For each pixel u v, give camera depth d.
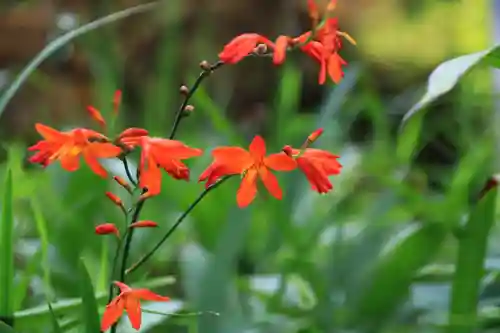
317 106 2.53
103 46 1.64
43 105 2.42
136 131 0.91
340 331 1.15
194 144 1.58
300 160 0.91
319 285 1.19
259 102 2.73
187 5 2.57
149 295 0.91
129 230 0.95
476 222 1.08
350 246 1.20
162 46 2.41
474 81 1.65
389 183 1.35
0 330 0.96
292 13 2.84
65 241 1.26
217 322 1.12
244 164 0.90
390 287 1.15
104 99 1.57
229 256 1.17
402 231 1.19
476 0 1.97
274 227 1.39
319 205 1.56
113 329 0.96
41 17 2.56
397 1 2.53
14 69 2.45
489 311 1.15
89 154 0.90
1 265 1.01
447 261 1.39
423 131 1.83
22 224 1.36
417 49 2.54
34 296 1.21
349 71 1.63
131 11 1.13
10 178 1.00
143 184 0.89
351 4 2.61
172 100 1.91
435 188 1.92
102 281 1.12
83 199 1.36
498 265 1.21
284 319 1.18
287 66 1.71
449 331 1.09
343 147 1.94
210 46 2.60
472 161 1.43
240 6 2.77
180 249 1.39
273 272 1.37
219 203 1.31
